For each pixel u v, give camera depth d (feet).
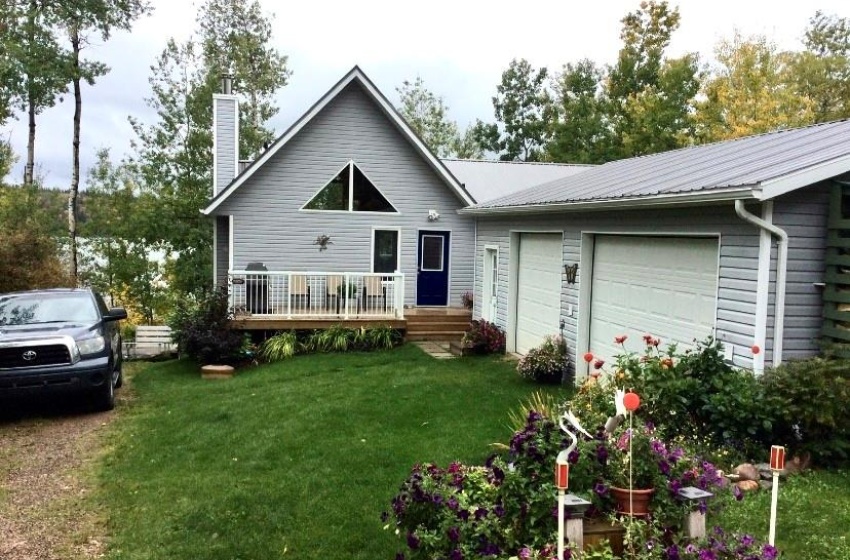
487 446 22.90
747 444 20.22
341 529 16.44
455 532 10.82
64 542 16.34
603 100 121.39
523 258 43.60
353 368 40.75
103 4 78.54
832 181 21.59
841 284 21.26
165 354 56.13
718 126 92.27
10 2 76.13
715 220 24.12
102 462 23.20
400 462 21.47
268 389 34.76
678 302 26.99
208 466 22.06
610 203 27.96
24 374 28.45
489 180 65.05
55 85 77.61
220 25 100.68
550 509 10.48
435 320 52.54
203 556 15.24
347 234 57.77
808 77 103.09
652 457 11.23
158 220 88.74
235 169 60.80
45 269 49.90
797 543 14.71
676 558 9.77
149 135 93.20
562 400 28.73
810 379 19.85
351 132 57.36
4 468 22.56
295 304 52.85
